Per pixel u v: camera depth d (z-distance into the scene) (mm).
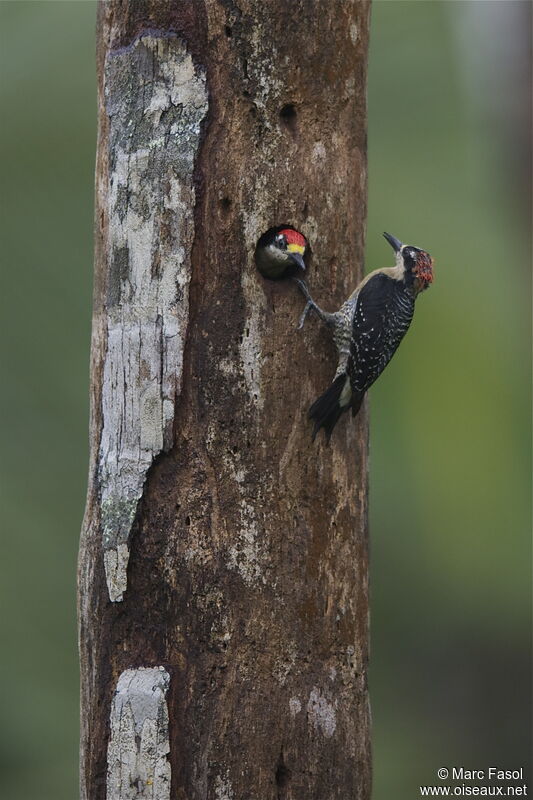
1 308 17062
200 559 9672
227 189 9977
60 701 17859
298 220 10289
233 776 9523
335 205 10547
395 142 18969
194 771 9492
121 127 10070
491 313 17984
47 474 17594
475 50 22469
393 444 17922
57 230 17016
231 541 9758
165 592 9680
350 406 10375
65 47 17156
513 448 17969
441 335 17625
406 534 19031
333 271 10578
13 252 16953
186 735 9531
